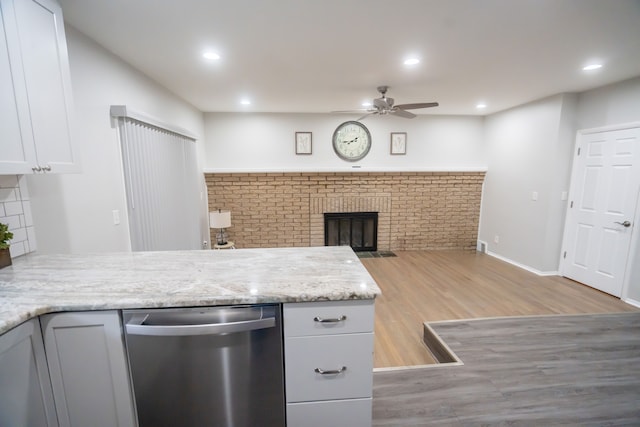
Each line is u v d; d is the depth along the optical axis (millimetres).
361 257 5031
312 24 1967
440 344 2322
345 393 1303
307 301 1204
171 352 1188
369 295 1208
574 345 2332
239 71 2840
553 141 3863
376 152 5227
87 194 2045
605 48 2357
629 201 3207
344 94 3738
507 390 1870
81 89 2000
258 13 1821
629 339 2414
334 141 5121
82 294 1190
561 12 1815
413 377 1994
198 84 3234
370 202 5238
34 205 1698
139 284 1289
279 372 1256
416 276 4125
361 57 2537
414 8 1775
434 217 5398
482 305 3219
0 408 989
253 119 4957
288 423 1307
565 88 3510
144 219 2674
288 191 5059
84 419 1228
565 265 4012
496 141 4980
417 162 5312
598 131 3504
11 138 1295
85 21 1869
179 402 1238
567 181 3916
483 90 3594
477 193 5379
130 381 1211
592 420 1643
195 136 4043
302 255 1730
